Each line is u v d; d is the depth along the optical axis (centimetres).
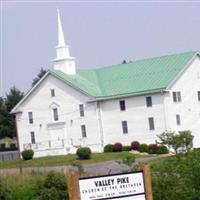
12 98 13425
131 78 8175
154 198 1753
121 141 7900
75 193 1255
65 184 2988
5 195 3406
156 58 8344
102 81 8456
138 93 7738
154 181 1762
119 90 8012
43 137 8406
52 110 8362
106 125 8006
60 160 7212
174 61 8100
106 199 1273
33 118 8481
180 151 1958
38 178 3659
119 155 7144
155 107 7681
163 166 1798
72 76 8444
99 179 1273
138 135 7794
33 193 3306
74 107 8181
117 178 1282
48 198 2950
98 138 8019
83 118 8138
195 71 8106
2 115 13362
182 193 1725
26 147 8394
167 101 7638
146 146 7394
